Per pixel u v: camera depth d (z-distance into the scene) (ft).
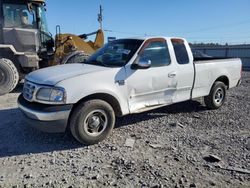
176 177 12.39
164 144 16.08
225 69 24.06
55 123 14.74
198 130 18.66
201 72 21.58
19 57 32.65
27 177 12.38
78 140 15.51
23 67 32.89
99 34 40.96
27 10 32.83
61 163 13.73
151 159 14.14
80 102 15.39
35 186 11.65
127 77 16.94
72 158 14.28
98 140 15.98
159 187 11.58
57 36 35.19
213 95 23.26
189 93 21.09
